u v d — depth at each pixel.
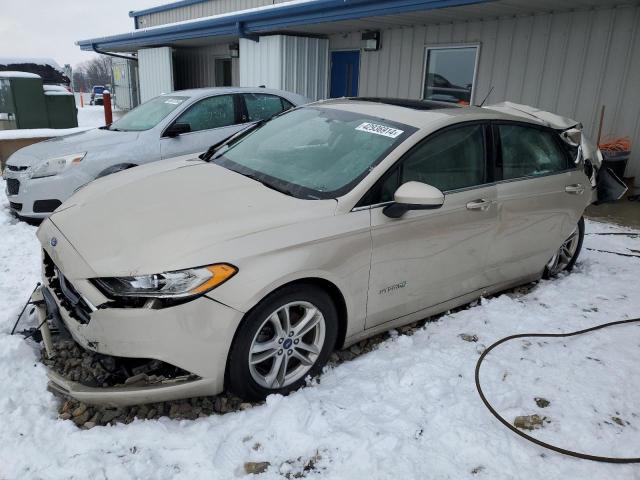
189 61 15.91
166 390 2.51
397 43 9.73
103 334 2.44
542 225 4.07
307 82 10.99
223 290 2.46
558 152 4.25
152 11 17.19
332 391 2.87
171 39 13.03
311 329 2.87
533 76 8.03
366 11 8.02
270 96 7.39
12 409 2.61
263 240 2.59
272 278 2.55
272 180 3.22
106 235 2.67
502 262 3.88
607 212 6.96
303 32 10.53
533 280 4.43
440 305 3.60
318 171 3.21
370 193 2.99
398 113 3.54
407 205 2.92
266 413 2.66
